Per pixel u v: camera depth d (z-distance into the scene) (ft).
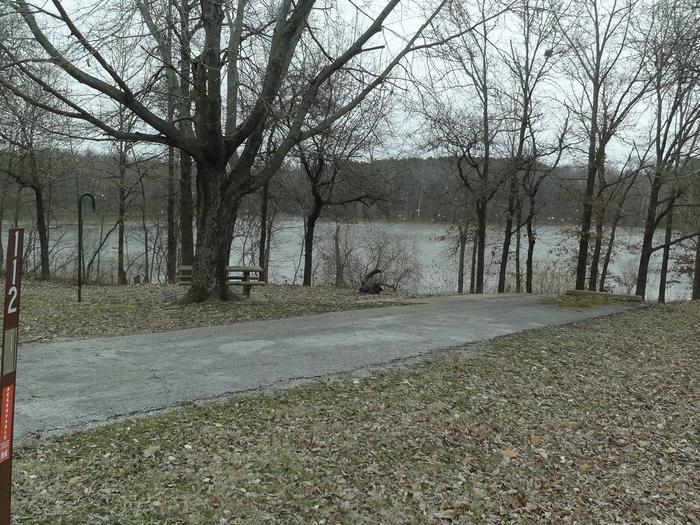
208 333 30.76
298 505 14.06
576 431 22.72
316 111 53.72
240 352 26.96
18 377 21.53
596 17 65.57
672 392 29.76
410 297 58.80
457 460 18.33
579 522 16.29
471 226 92.17
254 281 46.57
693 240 95.35
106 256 124.67
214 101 36.47
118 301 41.42
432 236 113.39
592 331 40.96
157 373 22.82
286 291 63.00
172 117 50.52
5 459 9.50
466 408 22.61
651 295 112.16
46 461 14.56
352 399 21.61
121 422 17.44
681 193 71.51
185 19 34.14
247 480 14.74
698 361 36.73
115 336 29.25
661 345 39.99
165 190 98.43
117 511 12.69
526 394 25.54
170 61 37.04
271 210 101.04
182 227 63.72
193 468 15.03
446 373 26.17
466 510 15.47
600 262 98.63
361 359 27.04
